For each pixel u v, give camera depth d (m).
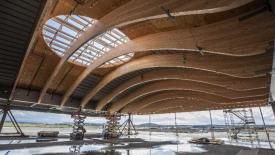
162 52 21.67
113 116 38.12
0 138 24.83
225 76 21.89
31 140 25.11
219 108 35.59
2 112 25.06
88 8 14.10
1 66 19.34
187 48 15.12
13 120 26.84
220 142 27.62
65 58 20.53
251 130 35.22
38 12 13.40
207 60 18.58
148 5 12.21
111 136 35.19
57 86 28.42
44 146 21.50
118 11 13.94
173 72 25.72
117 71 27.22
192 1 10.40
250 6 11.56
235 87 21.12
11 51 17.59
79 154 16.05
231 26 13.20
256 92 23.33
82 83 29.52
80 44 17.95
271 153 17.31
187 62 19.72
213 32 14.00
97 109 36.53
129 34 18.41
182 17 14.10
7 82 22.55
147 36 18.03
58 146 22.00
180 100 38.91
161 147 22.42
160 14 11.48
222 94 25.84
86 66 25.92
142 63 23.78
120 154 16.39
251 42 12.12
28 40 16.16
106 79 28.91
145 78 28.97
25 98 25.83
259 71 15.28
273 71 13.70
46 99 28.31
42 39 18.98
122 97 38.31
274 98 22.89
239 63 16.70
